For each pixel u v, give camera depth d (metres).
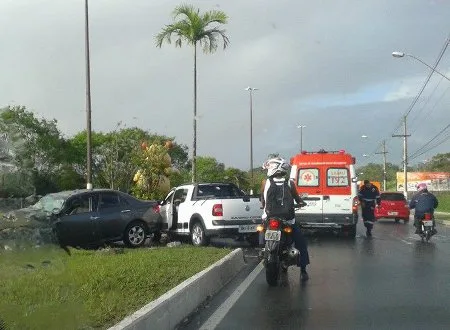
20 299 4.57
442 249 15.17
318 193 18.69
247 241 16.58
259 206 15.49
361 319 7.19
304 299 8.45
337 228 19.09
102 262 10.37
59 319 4.79
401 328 6.75
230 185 16.67
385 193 29.45
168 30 26.19
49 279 4.72
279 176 9.86
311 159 18.94
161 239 17.00
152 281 8.48
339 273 10.91
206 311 7.68
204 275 8.62
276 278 9.46
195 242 15.46
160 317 6.31
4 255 4.11
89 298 6.98
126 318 5.73
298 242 9.99
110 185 25.81
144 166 22.23
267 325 6.91
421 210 17.56
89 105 22.73
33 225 4.28
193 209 15.53
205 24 26.16
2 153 4.18
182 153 45.81
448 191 64.25
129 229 14.58
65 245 5.50
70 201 13.56
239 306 8.00
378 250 14.94
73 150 29.17
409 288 9.28
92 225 13.80
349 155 18.86
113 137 28.14
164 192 22.55
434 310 7.68
